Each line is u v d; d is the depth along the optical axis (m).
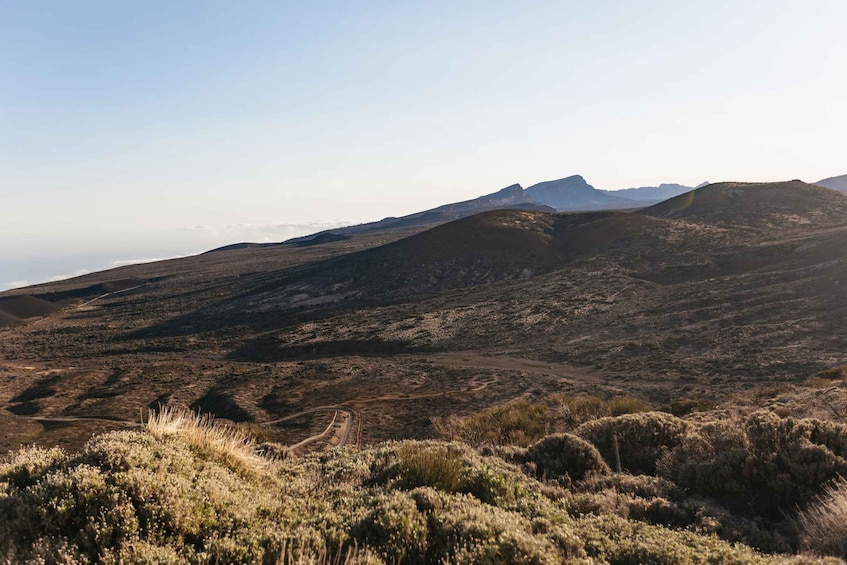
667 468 9.26
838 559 4.54
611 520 6.29
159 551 4.13
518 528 5.06
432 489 6.11
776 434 8.42
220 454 6.76
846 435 8.16
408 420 37.84
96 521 4.48
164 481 5.07
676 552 5.01
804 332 42.41
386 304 102.50
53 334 113.31
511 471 9.06
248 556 4.20
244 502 5.44
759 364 36.94
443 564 4.41
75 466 5.34
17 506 4.50
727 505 7.47
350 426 37.28
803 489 7.10
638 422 11.86
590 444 10.48
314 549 4.43
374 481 7.70
